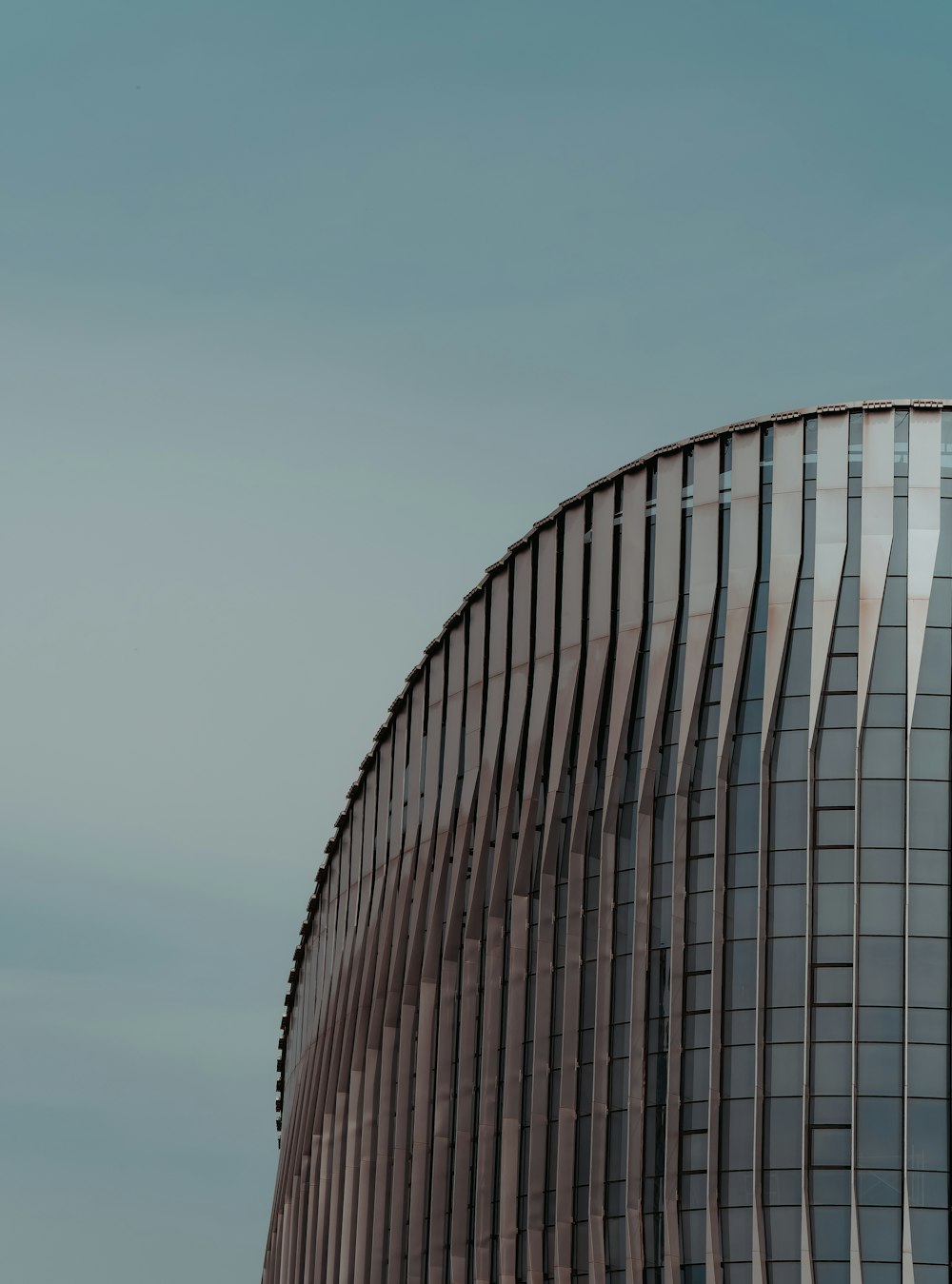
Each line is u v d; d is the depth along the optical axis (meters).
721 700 77.56
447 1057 84.50
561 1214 76.81
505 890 83.38
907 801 75.12
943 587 76.69
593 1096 76.94
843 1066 73.19
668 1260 73.12
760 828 75.88
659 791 78.56
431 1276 82.19
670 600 79.88
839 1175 72.06
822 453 78.81
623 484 82.69
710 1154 73.31
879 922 74.25
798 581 77.88
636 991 76.69
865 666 76.25
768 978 74.62
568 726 81.88
